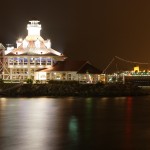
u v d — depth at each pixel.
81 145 58.88
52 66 155.00
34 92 135.75
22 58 156.62
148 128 71.69
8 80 147.88
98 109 98.88
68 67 151.88
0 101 118.50
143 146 58.19
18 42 166.38
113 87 140.38
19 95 135.25
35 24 163.62
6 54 161.00
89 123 77.06
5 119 82.06
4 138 63.34
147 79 195.25
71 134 66.25
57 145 58.97
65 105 107.06
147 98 132.00
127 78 190.75
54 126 73.69
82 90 136.25
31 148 57.44
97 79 152.62
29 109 98.31
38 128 71.56
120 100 123.44
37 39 160.50
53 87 136.88
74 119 81.94
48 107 102.31
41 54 156.38
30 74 155.88
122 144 59.31
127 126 73.81
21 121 79.38
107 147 57.78
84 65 152.62
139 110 97.44
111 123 77.06
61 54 160.88
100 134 66.19
